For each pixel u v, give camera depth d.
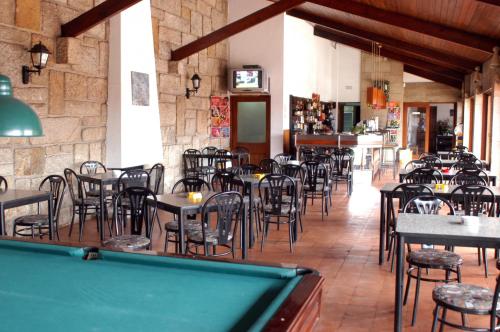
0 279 2.07
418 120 18.66
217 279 2.04
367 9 8.76
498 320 2.97
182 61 9.73
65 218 6.70
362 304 3.89
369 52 15.31
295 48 13.30
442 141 19.17
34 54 5.80
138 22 7.78
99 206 6.29
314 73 15.35
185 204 4.34
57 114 6.41
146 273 2.14
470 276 4.60
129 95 7.53
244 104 12.64
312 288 1.80
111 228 6.28
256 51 12.36
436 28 8.42
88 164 6.86
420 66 14.95
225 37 9.15
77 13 6.73
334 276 4.60
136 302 1.79
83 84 6.86
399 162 14.67
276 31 12.23
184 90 9.97
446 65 14.02
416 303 3.51
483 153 11.23
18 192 4.81
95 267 2.23
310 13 12.78
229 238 4.46
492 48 8.17
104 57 7.30
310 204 8.54
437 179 6.61
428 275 4.64
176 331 1.54
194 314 1.67
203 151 10.73
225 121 11.30
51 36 6.27
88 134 7.02
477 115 11.23
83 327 1.58
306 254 5.37
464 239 3.03
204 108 10.95
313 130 15.12
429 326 3.48
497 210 5.16
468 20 7.49
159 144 8.40
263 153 12.59
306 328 1.66
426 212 4.26
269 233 6.38
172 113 9.51
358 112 17.36
